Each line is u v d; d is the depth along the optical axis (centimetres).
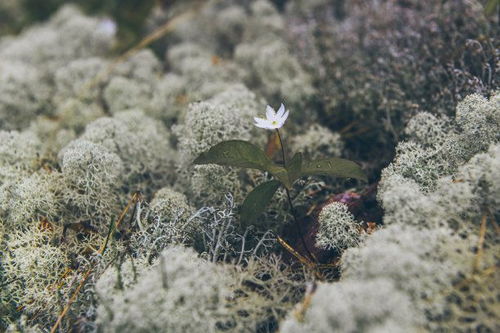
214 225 28
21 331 25
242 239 28
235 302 25
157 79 44
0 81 42
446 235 23
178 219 29
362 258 23
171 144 39
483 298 22
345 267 24
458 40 36
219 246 28
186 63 43
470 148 28
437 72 34
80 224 31
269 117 28
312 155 35
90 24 50
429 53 35
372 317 20
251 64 45
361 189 32
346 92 38
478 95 28
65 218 31
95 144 31
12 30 60
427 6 39
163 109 41
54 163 35
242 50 45
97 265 28
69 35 50
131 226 30
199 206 32
